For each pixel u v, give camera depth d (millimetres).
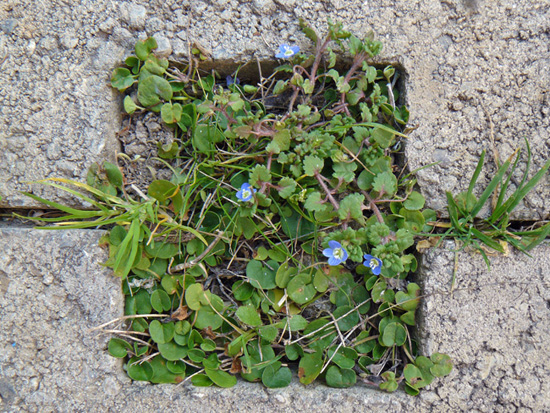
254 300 246
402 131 248
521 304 239
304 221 247
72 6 250
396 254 238
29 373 239
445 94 246
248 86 249
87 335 240
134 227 231
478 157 245
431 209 244
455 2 247
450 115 245
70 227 230
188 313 244
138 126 251
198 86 253
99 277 241
